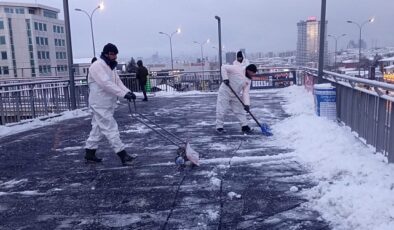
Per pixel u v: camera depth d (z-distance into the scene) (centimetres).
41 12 7906
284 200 406
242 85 749
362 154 517
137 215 386
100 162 586
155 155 614
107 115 552
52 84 1164
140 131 830
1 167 579
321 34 959
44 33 7856
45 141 763
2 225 374
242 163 547
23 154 656
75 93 1241
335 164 482
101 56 545
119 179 501
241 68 751
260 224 354
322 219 356
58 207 415
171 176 503
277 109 1096
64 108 1200
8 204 429
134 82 1897
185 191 446
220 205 402
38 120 1015
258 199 413
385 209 338
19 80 2409
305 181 460
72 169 555
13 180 514
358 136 626
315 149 568
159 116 1055
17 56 7394
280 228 344
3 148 708
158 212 390
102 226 364
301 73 1848
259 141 679
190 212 387
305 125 711
